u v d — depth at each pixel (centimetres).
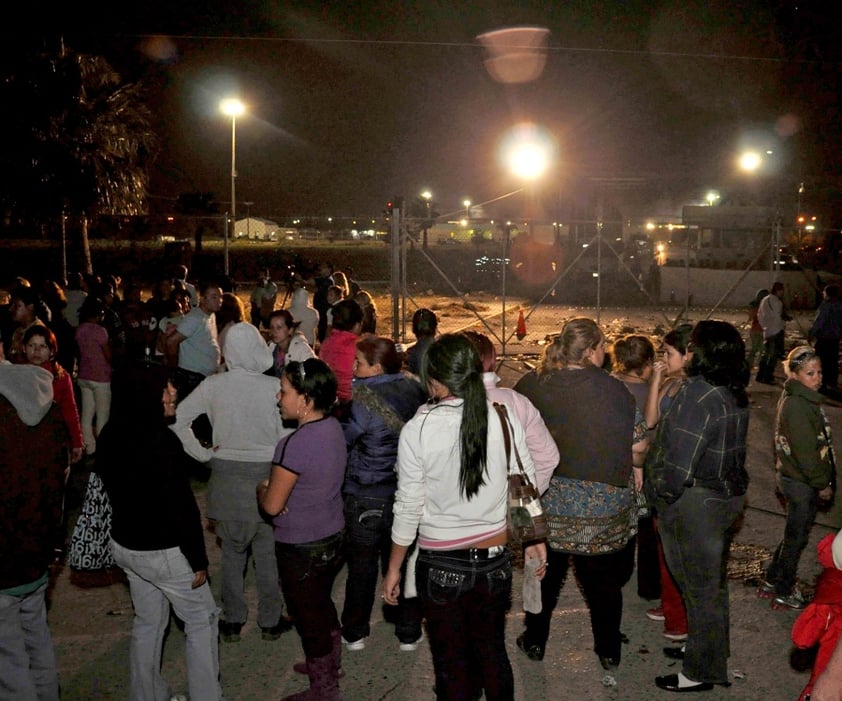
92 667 479
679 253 3472
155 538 381
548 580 462
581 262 3744
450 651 352
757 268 3209
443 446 345
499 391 415
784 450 539
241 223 6138
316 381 409
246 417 475
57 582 603
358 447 475
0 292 1210
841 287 1422
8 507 371
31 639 402
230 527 491
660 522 445
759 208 3284
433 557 349
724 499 427
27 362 605
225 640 512
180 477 383
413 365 661
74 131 2316
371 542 484
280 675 471
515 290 3662
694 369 429
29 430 376
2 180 2286
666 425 425
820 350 1427
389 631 529
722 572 438
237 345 473
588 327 446
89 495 415
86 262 2484
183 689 452
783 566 552
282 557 415
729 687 459
